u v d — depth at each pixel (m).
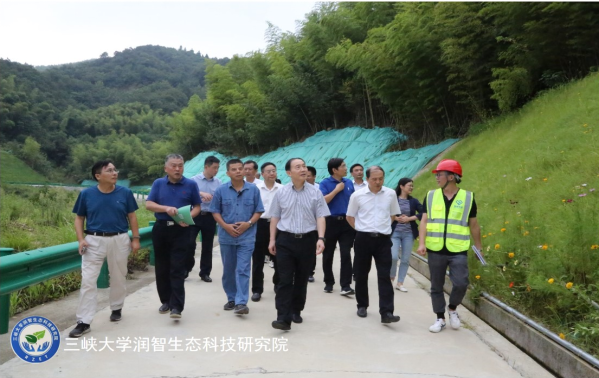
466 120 18.61
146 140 87.62
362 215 5.51
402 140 21.27
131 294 6.68
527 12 14.17
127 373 3.83
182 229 5.39
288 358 4.19
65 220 12.09
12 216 12.20
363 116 25.75
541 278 4.79
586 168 8.11
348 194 7.01
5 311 4.84
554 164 9.27
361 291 5.63
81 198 4.96
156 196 5.58
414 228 7.23
